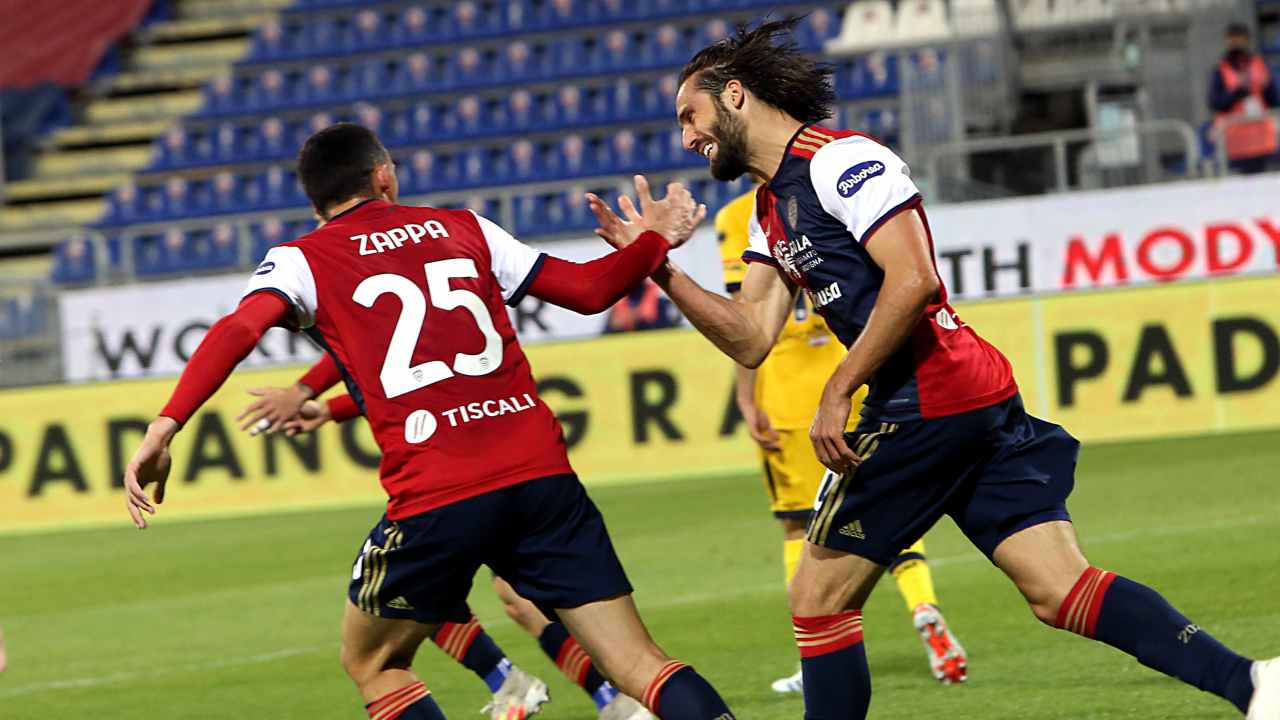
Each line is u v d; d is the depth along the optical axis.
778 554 22.56
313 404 11.23
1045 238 33.09
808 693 9.34
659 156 47.31
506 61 51.62
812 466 14.48
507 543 8.92
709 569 21.72
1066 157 35.22
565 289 9.24
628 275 9.27
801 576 9.32
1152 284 29.77
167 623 21.27
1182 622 8.55
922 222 8.73
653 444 31.80
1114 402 29.97
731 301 9.66
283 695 15.52
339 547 27.91
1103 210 32.81
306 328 9.22
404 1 54.59
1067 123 42.47
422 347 8.85
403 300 8.91
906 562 13.35
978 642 15.05
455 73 51.97
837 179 8.77
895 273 8.52
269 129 51.94
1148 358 29.80
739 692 13.88
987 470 9.08
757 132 9.27
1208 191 32.28
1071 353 30.14
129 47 59.31
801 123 9.30
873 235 8.60
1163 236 32.56
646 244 9.34
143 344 37.12
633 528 26.52
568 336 34.84
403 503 8.80
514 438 8.85
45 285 37.78
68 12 60.19
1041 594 8.92
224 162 51.72
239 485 33.62
